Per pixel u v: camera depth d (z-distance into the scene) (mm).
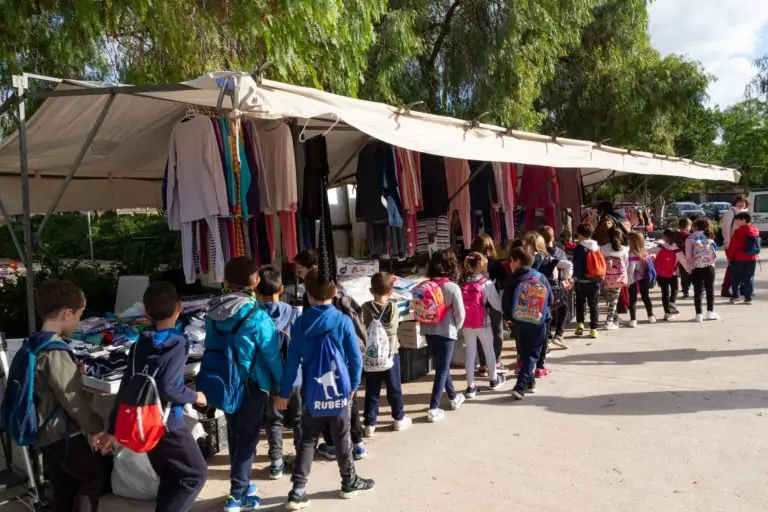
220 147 4391
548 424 4844
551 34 12703
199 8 6383
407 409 5414
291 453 4555
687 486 3701
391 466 4207
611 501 3568
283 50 6812
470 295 5547
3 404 2857
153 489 3865
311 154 5223
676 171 10742
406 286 6414
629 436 4508
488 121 12086
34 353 2832
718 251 18359
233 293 3547
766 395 5281
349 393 3627
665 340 7523
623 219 9461
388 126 4820
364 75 10859
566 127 17266
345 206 9094
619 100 16109
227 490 3994
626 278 8086
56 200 4293
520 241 6613
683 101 16594
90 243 10555
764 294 10766
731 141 35062
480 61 12055
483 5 12102
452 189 7488
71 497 3033
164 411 2879
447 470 4098
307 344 3594
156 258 9523
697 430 4559
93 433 2910
